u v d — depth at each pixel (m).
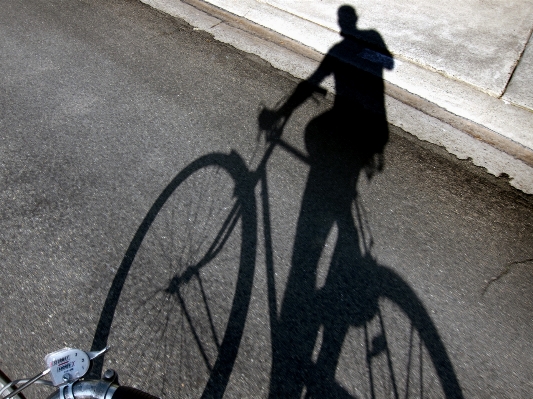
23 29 5.08
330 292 2.77
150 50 4.79
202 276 2.83
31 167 3.49
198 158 3.59
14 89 4.23
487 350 2.53
